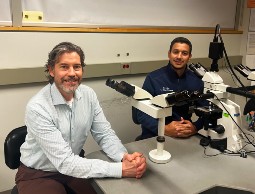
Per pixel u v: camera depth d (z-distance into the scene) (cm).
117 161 139
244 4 318
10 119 213
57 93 141
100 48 235
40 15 206
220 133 153
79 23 224
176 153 146
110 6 235
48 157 133
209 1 293
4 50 197
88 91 156
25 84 212
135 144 157
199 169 130
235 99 193
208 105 160
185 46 209
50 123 135
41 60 212
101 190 116
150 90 214
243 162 138
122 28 242
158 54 270
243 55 331
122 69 246
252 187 116
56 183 144
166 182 119
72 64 135
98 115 159
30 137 144
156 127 191
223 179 122
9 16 194
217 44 157
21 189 142
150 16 259
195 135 170
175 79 218
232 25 319
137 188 115
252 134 171
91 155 146
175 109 196
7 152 152
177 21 277
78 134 150
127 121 270
